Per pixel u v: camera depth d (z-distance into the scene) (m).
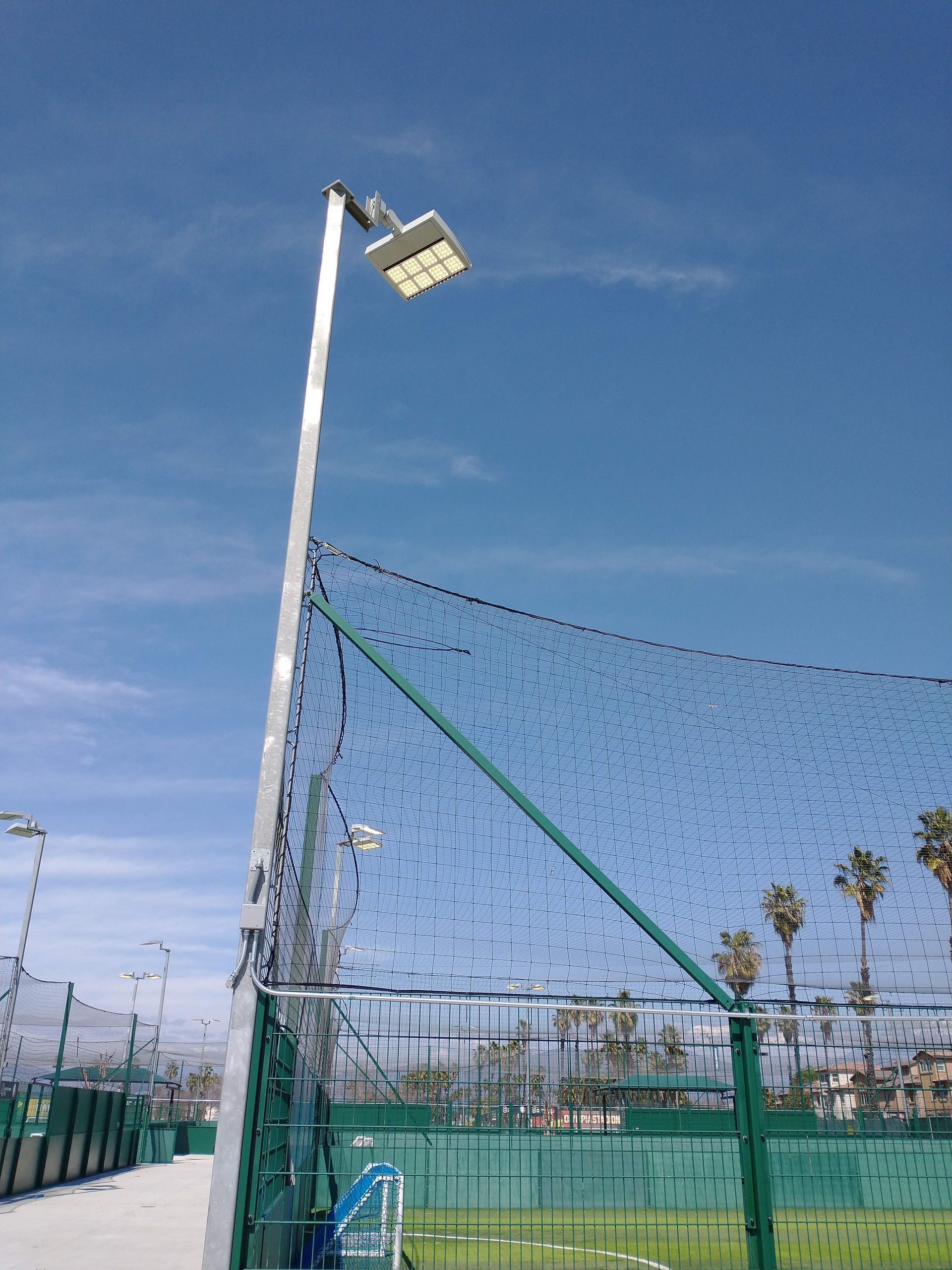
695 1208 5.13
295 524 6.13
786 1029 5.53
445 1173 5.27
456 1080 5.37
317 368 6.60
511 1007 5.27
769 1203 5.07
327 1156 5.83
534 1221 5.14
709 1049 5.43
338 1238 5.42
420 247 7.18
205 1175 21.94
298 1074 6.78
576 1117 5.29
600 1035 5.43
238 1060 4.93
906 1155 5.34
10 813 20.84
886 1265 5.11
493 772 5.94
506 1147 5.28
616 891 5.77
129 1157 24.12
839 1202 5.21
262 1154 5.02
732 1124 5.40
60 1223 12.27
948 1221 5.21
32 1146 16.66
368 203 7.20
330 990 5.82
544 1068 5.36
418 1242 5.18
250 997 5.05
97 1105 20.89
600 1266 5.01
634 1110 5.32
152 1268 8.81
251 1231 4.75
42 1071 19.66
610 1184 5.18
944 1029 5.60
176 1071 32.31
